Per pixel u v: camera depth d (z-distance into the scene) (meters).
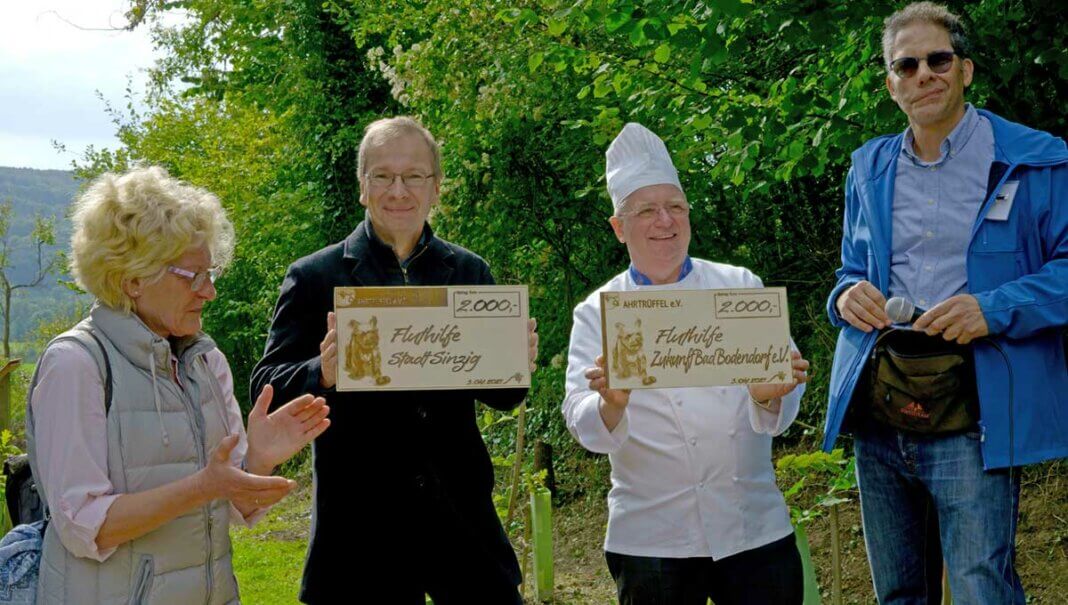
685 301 2.53
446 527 2.86
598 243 8.05
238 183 15.63
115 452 2.13
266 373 2.79
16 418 13.30
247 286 15.62
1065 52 4.25
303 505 9.41
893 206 3.00
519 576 3.00
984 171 2.86
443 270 2.98
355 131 12.30
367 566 2.82
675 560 2.71
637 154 2.84
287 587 6.11
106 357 2.15
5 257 24.81
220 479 2.09
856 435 3.12
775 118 5.23
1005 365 2.74
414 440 2.84
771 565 2.71
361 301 2.51
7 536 2.20
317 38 12.32
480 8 7.46
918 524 3.05
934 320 2.75
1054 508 5.09
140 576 2.14
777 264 7.33
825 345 6.68
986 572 2.76
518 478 5.08
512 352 2.55
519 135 7.84
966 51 2.92
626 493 2.79
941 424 2.82
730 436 2.72
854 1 4.55
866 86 4.94
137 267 2.17
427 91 8.02
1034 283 2.71
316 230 12.85
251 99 14.95
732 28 5.05
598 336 2.88
